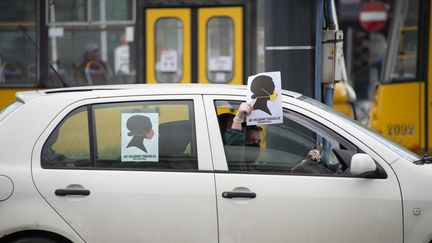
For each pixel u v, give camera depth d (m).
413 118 33.28
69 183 16.14
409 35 33.47
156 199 16.05
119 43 32.50
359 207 15.89
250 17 31.34
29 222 15.99
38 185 16.11
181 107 16.73
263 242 15.95
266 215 15.95
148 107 16.73
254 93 16.70
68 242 16.25
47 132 16.56
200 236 16.03
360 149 16.38
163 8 32.09
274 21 22.94
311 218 15.91
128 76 32.47
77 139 16.58
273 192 15.99
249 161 16.38
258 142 16.77
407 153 16.94
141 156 16.44
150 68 32.31
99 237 16.05
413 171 16.06
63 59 32.69
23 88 32.69
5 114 17.08
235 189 16.05
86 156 16.48
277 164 16.45
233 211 15.99
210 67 31.84
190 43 32.00
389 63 33.91
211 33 31.83
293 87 22.94
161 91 16.94
